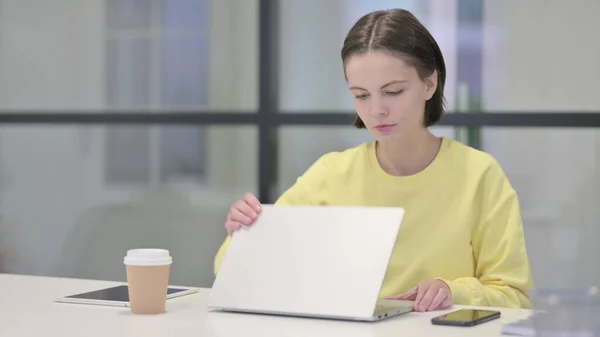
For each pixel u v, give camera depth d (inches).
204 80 138.5
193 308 52.6
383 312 48.5
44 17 144.3
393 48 58.7
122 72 142.2
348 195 68.6
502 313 50.3
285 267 51.0
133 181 143.0
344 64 61.2
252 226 53.6
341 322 47.5
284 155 134.0
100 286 61.6
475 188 64.9
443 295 52.3
